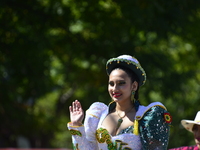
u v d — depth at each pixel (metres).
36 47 29.92
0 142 39.88
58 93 47.69
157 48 34.94
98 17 30.47
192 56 39.38
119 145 9.38
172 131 52.44
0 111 34.84
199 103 49.12
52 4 30.89
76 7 30.33
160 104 9.48
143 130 9.26
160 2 28.12
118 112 9.76
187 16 29.23
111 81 9.63
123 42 30.81
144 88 32.72
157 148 9.16
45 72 32.78
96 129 9.82
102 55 32.22
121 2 27.91
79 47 33.31
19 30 31.17
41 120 41.53
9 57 30.42
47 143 45.25
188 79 36.25
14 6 30.19
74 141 9.82
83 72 39.44
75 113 9.89
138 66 9.58
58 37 33.81
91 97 42.66
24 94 33.53
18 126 38.16
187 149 12.45
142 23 28.00
